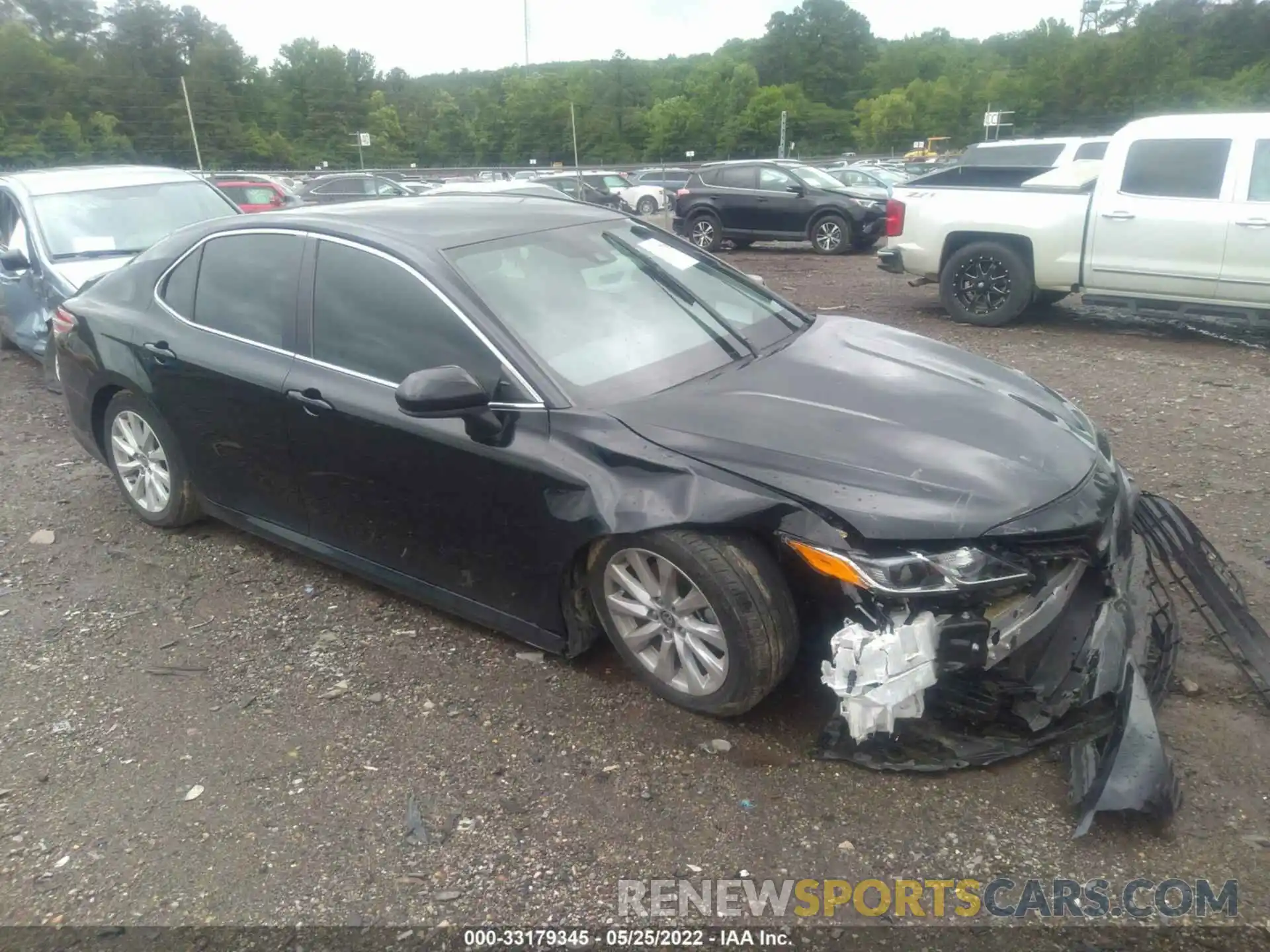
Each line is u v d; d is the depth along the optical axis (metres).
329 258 4.03
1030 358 8.39
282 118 90.31
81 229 7.76
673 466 3.17
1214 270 8.49
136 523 5.25
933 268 10.27
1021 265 9.64
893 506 2.92
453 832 2.94
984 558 2.87
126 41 87.88
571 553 3.37
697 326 3.99
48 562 4.84
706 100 93.81
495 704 3.54
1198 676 3.43
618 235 4.35
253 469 4.34
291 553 4.82
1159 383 7.32
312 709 3.57
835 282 13.94
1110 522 3.17
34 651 4.04
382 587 4.41
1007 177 11.43
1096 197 9.04
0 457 6.41
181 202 8.33
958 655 2.88
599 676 3.66
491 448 3.46
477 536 3.62
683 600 3.24
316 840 2.93
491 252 3.89
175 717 3.56
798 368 3.75
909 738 3.12
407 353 3.73
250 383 4.14
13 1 91.62
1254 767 3.00
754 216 18.73
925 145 83.62
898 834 2.84
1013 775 3.04
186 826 3.02
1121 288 9.12
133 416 4.89
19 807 3.13
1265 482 5.21
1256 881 2.62
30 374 8.49
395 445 3.71
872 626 2.92
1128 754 2.78
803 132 94.75
